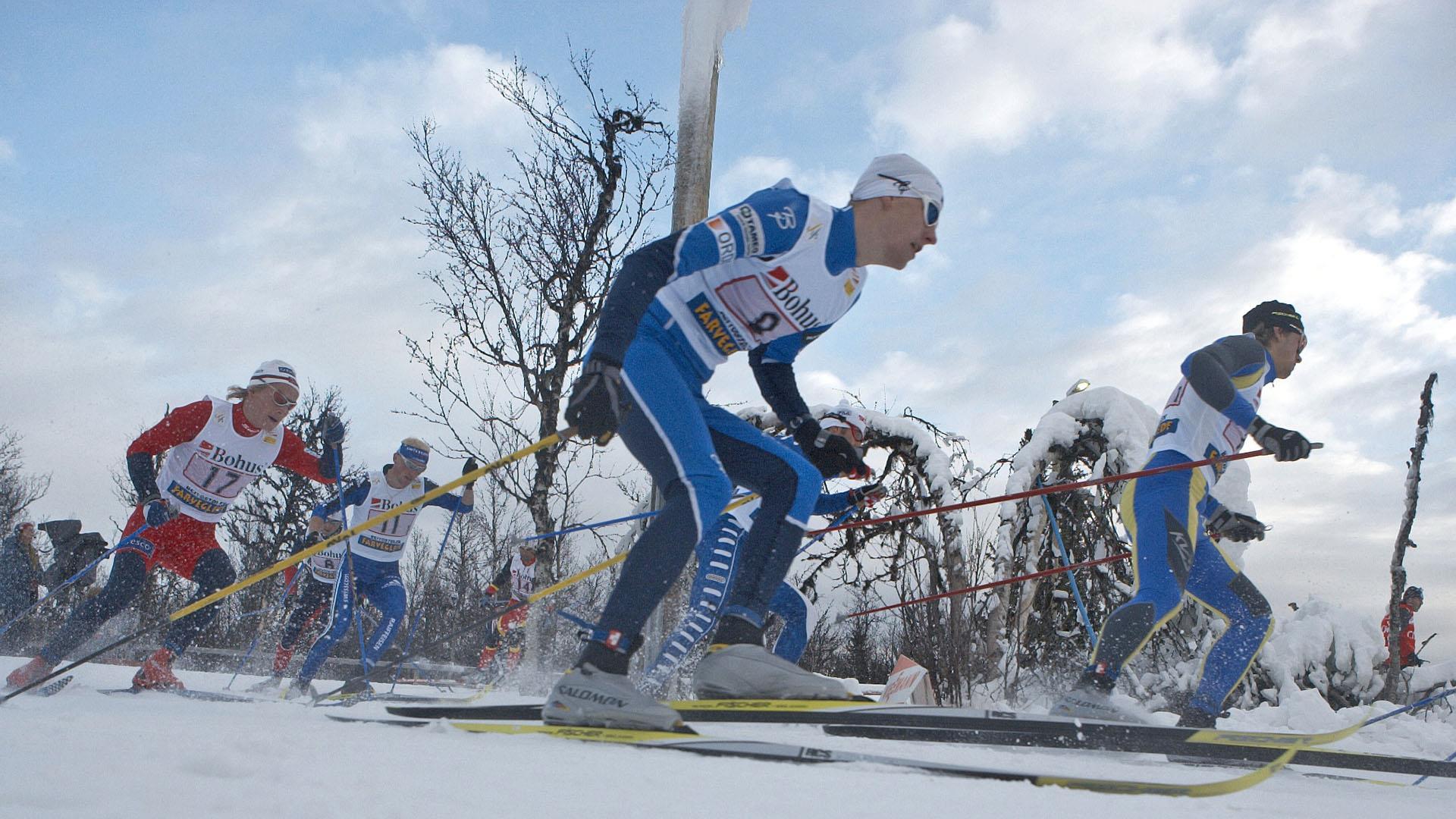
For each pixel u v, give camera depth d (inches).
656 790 45.2
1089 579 332.8
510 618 326.6
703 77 241.8
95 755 43.1
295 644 245.9
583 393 71.2
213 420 161.0
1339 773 97.3
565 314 368.8
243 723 70.3
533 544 335.0
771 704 86.6
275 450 171.2
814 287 87.9
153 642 235.6
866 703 88.6
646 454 83.5
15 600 288.7
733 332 89.6
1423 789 83.4
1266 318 140.1
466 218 369.4
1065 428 329.4
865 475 108.0
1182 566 123.9
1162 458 129.6
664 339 87.6
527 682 323.0
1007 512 323.0
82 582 273.1
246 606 456.4
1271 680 279.6
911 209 87.4
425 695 207.6
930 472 337.4
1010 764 78.5
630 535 315.9
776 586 90.6
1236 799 59.6
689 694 242.4
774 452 92.1
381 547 224.7
